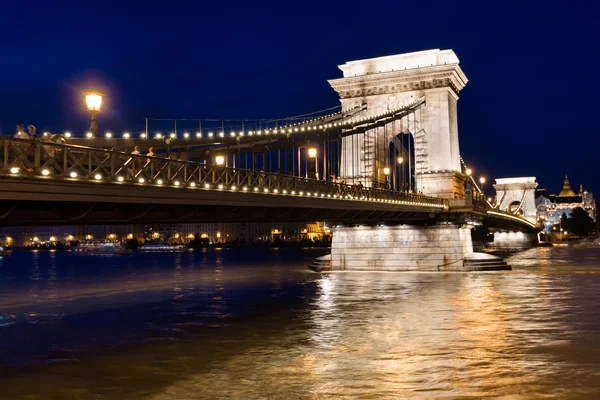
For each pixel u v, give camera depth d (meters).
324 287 46.03
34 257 166.12
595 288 43.03
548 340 24.09
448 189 64.38
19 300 44.62
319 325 28.38
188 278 64.38
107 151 20.11
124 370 20.58
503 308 32.94
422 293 40.22
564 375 19.00
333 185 36.91
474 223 64.62
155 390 18.25
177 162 23.55
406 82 66.38
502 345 23.28
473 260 60.00
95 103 20.61
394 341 24.39
